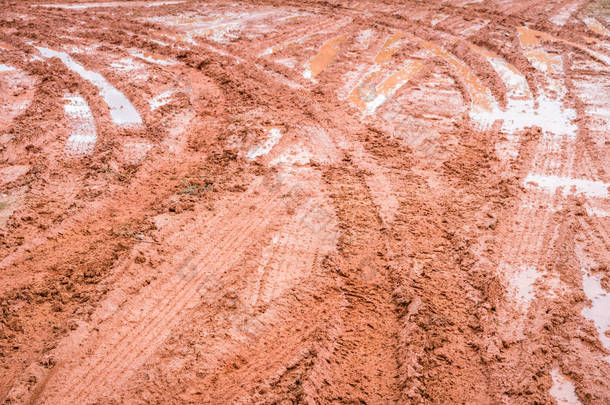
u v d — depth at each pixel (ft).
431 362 26.58
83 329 27.48
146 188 40.91
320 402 24.26
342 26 82.48
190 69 64.90
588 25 82.28
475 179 42.68
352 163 44.65
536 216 38.11
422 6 93.20
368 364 26.48
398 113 53.62
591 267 33.40
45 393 24.18
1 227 36.09
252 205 38.58
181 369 25.55
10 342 27.27
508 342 27.89
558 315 29.55
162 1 98.48
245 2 96.99
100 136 48.52
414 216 37.96
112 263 32.40
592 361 26.86
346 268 32.83
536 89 59.72
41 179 41.63
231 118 51.85
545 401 24.59
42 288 30.68
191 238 34.86
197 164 44.34
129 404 23.81
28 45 72.33
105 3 96.22
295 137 48.24
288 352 26.78
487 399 24.93
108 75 62.23
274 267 32.58
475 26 82.12
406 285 31.17
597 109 54.54
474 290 31.32
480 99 57.52
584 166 44.50
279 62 66.80
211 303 29.73
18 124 49.90
